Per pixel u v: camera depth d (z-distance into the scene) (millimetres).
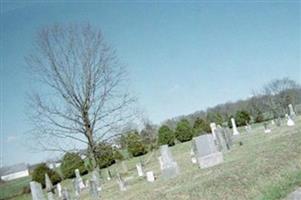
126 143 42406
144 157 52781
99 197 22859
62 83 39312
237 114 59031
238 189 12586
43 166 53281
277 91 67125
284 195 11094
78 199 27328
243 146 26453
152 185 19766
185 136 57344
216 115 63500
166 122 68000
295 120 39812
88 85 39719
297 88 67750
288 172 13234
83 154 39594
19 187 59844
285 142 19812
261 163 15273
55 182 52000
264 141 25359
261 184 12562
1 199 56844
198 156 20328
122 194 20688
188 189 13906
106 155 41875
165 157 20953
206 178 15328
